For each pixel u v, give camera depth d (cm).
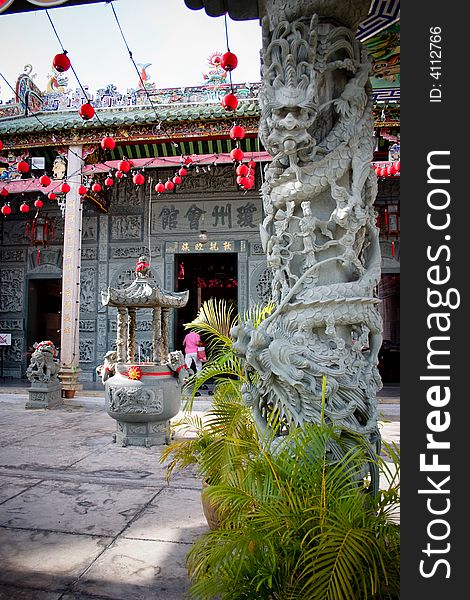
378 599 217
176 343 1716
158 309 699
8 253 1672
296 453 240
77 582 300
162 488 488
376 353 332
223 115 1146
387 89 831
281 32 331
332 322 310
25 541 360
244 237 1530
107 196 1581
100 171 1230
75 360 1148
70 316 1147
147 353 1510
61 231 1653
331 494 229
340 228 327
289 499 227
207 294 1898
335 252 326
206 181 1561
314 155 321
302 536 223
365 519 229
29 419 877
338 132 327
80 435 741
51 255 1648
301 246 331
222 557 209
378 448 314
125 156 1277
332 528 209
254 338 307
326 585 195
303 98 311
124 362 698
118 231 1592
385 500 242
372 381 321
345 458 259
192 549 231
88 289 1585
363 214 322
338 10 329
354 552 203
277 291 340
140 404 657
